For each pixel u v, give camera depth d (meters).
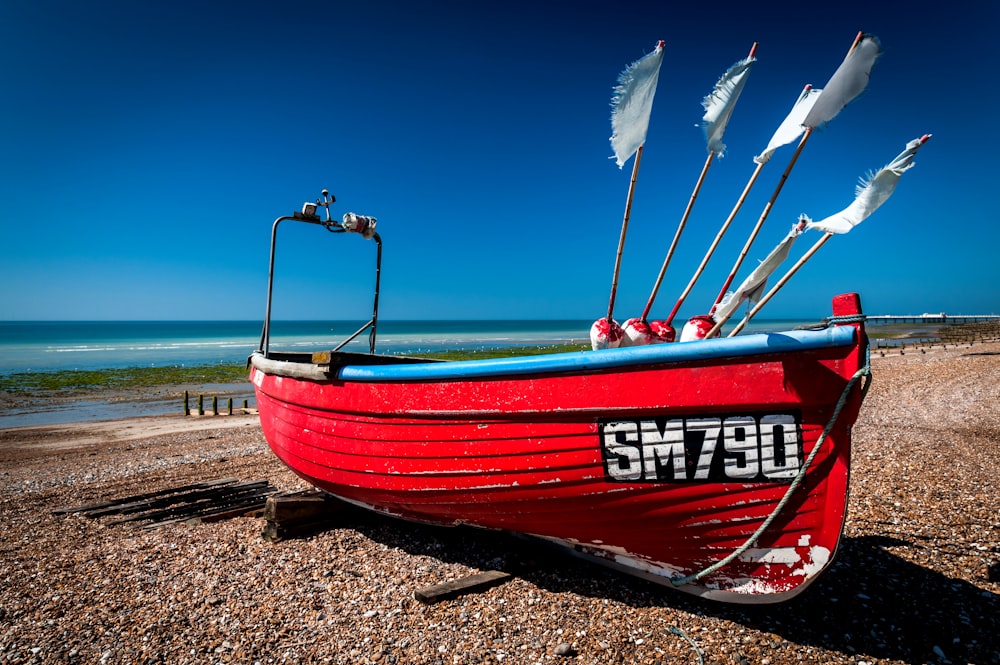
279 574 4.55
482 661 3.24
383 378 4.21
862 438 9.45
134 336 88.88
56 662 3.36
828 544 3.13
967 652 3.17
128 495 7.85
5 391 25.92
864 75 3.06
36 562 5.05
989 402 13.38
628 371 3.29
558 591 4.04
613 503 3.51
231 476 8.81
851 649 3.23
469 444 3.85
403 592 4.13
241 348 57.31
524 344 62.03
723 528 3.34
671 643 3.36
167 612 3.96
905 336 63.47
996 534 4.85
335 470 4.84
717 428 3.19
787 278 3.50
